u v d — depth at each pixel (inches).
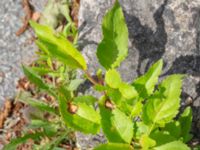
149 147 8.7
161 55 10.9
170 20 10.9
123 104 9.1
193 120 10.9
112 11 9.2
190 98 10.8
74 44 11.6
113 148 8.4
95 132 9.0
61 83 12.3
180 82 8.7
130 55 11.0
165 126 9.4
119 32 9.3
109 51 9.4
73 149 12.2
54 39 9.1
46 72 11.7
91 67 11.3
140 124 9.0
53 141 11.7
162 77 10.8
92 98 9.7
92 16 11.5
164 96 8.8
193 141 10.9
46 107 11.7
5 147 11.4
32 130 13.0
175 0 11.0
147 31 11.0
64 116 8.9
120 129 8.6
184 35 10.8
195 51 10.8
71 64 9.3
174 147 8.6
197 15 10.9
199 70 10.7
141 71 10.9
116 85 9.0
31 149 12.8
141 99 9.1
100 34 11.3
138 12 11.1
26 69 11.1
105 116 8.6
